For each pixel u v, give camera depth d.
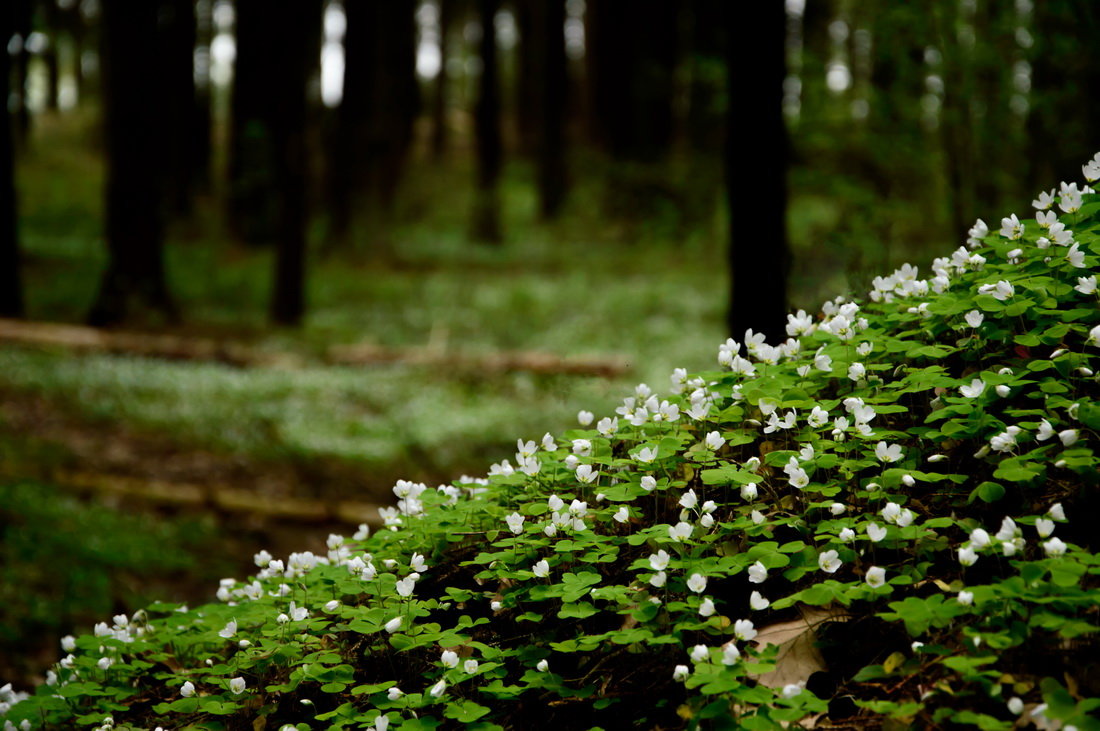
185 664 3.70
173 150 30.16
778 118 8.03
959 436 2.92
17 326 15.91
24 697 3.68
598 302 21.48
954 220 11.34
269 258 26.50
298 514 9.02
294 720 3.09
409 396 13.71
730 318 8.16
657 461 3.28
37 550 7.16
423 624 3.08
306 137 19.75
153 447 10.71
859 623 2.71
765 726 2.32
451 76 52.38
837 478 3.11
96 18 38.38
